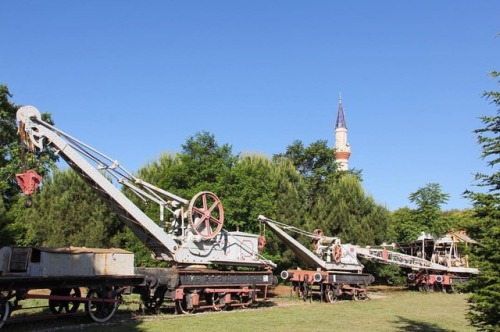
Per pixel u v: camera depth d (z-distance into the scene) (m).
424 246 39.28
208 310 20.45
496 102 10.12
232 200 27.75
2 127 32.84
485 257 9.95
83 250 15.59
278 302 25.41
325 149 48.53
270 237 33.59
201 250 20.42
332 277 26.55
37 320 15.38
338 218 38.47
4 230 24.38
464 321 17.97
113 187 18.23
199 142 29.70
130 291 17.16
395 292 35.81
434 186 40.66
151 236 19.67
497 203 9.88
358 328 15.81
